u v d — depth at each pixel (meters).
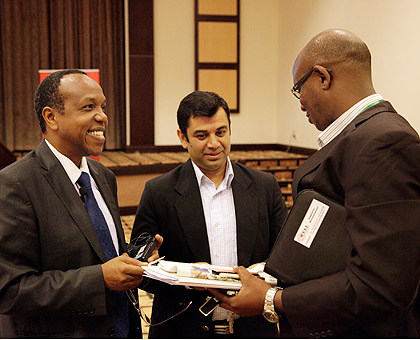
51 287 1.56
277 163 9.68
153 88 11.13
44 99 1.75
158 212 2.07
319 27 9.80
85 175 1.85
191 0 11.27
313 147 10.22
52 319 1.66
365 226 1.38
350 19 8.71
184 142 2.09
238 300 1.60
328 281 1.47
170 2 11.17
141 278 1.67
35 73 10.81
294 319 1.51
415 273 1.36
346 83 1.59
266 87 11.87
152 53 11.05
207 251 2.01
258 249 2.06
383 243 1.35
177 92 11.41
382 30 7.77
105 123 1.79
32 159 1.72
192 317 2.00
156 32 11.16
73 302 1.57
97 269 1.62
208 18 11.32
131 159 9.75
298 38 10.70
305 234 1.55
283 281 1.57
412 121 7.11
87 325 1.67
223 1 11.36
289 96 11.24
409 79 7.14
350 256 1.44
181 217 2.02
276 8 11.72
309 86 1.65
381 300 1.36
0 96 10.68
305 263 1.54
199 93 1.99
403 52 7.26
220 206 2.07
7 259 1.55
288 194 8.70
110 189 2.05
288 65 11.23
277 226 2.15
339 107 1.61
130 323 1.94
